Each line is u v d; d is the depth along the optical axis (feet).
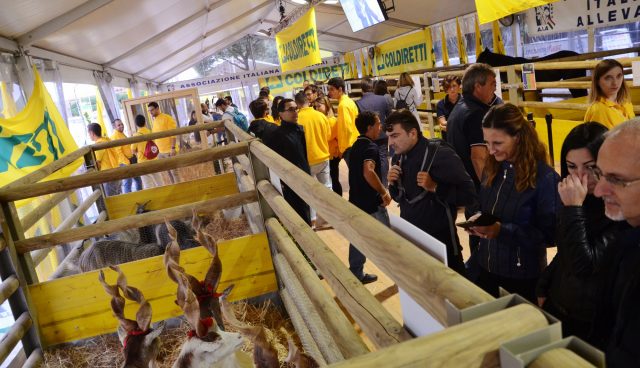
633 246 3.43
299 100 17.54
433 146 7.76
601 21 23.70
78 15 17.31
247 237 9.00
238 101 65.67
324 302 5.52
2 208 8.21
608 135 3.40
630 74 20.15
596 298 3.86
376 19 27.37
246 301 9.10
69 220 11.50
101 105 27.99
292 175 5.97
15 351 10.14
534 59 22.11
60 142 16.65
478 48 33.32
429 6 33.22
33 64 17.22
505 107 5.89
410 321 3.48
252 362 5.24
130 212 14.01
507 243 6.15
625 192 3.26
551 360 2.02
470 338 2.20
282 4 45.88
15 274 8.19
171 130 15.23
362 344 4.45
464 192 7.67
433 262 2.87
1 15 14.10
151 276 8.50
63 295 8.41
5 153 13.57
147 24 25.72
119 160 23.07
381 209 11.02
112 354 8.17
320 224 17.02
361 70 54.80
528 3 17.58
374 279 11.86
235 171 15.08
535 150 5.84
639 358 3.04
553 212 5.78
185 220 11.66
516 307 2.33
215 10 34.30
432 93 25.72
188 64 58.29
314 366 4.21
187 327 8.42
